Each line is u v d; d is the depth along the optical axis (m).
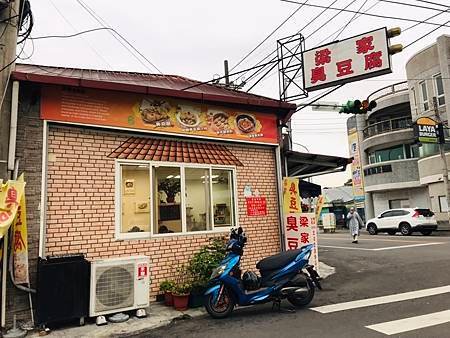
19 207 5.72
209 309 5.98
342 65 8.92
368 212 32.34
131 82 8.46
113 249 6.90
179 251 7.60
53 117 6.52
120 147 7.25
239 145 8.75
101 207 6.89
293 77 9.74
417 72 26.05
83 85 6.50
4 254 5.62
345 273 9.55
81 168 6.79
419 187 28.92
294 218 8.88
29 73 6.09
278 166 9.13
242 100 8.38
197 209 8.02
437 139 20.89
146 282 6.31
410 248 13.76
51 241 6.36
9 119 5.96
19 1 6.33
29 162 6.23
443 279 8.07
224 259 6.34
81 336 5.32
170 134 7.70
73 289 5.73
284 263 6.47
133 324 5.78
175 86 9.44
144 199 7.40
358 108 9.22
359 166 34.44
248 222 8.59
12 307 5.75
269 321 5.65
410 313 5.69
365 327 5.11
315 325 5.31
